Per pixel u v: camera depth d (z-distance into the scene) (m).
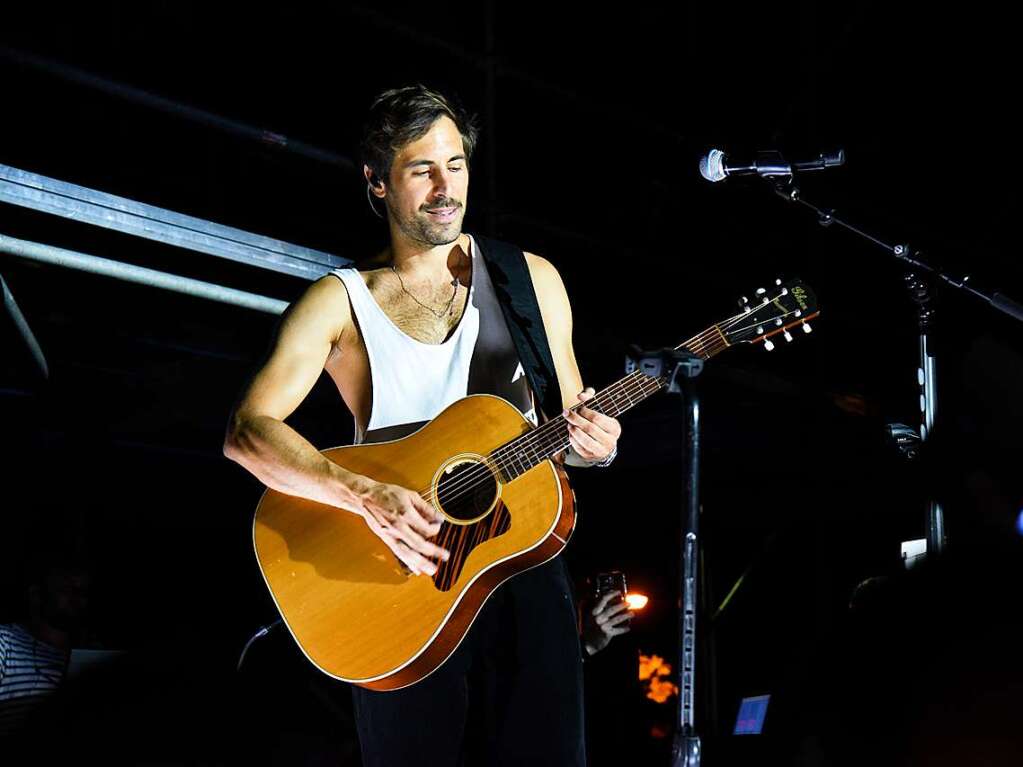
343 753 4.16
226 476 5.81
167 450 5.48
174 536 5.90
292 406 2.53
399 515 2.30
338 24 4.94
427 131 2.59
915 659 1.00
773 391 6.03
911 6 6.30
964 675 0.97
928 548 2.93
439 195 2.58
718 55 6.15
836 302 7.02
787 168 3.14
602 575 3.50
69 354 4.73
